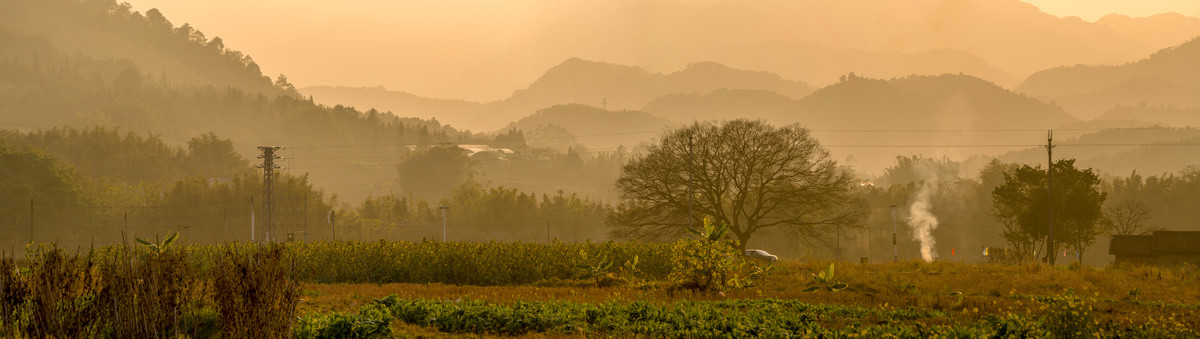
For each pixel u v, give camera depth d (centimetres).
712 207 11606
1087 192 11369
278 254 1922
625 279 4728
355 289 4150
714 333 2405
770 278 5031
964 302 3481
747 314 2783
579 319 2647
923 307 3459
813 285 4409
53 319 1734
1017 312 3095
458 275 5147
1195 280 5094
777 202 10994
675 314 2678
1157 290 4550
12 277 1783
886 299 3691
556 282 4891
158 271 1859
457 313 2702
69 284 1791
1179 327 2623
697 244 4181
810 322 2589
